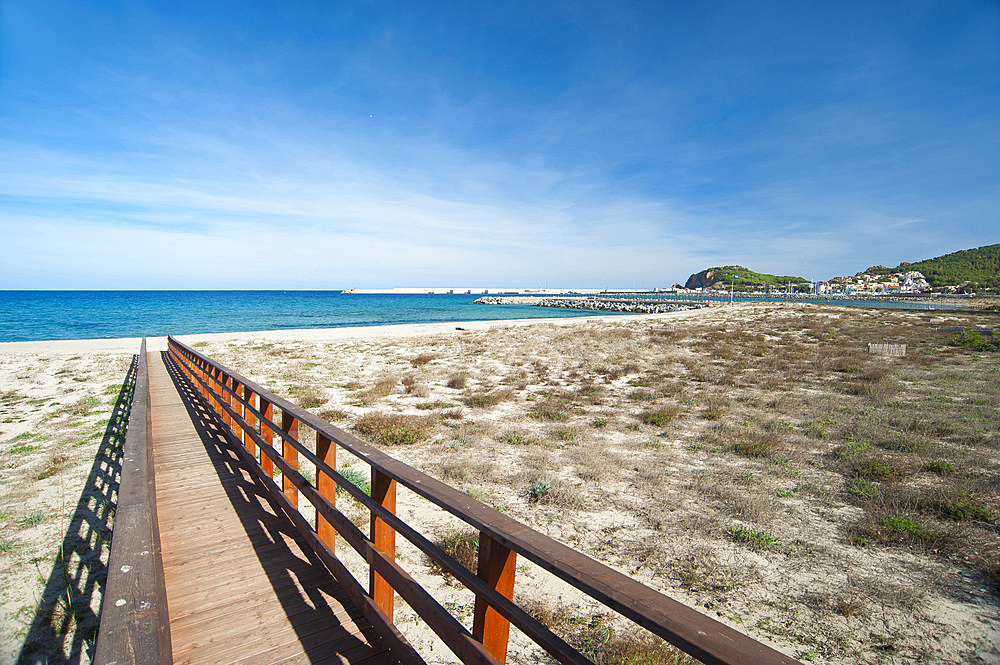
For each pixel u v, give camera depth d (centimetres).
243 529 420
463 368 1881
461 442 893
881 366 1666
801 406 1159
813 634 388
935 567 480
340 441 279
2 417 1178
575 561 135
